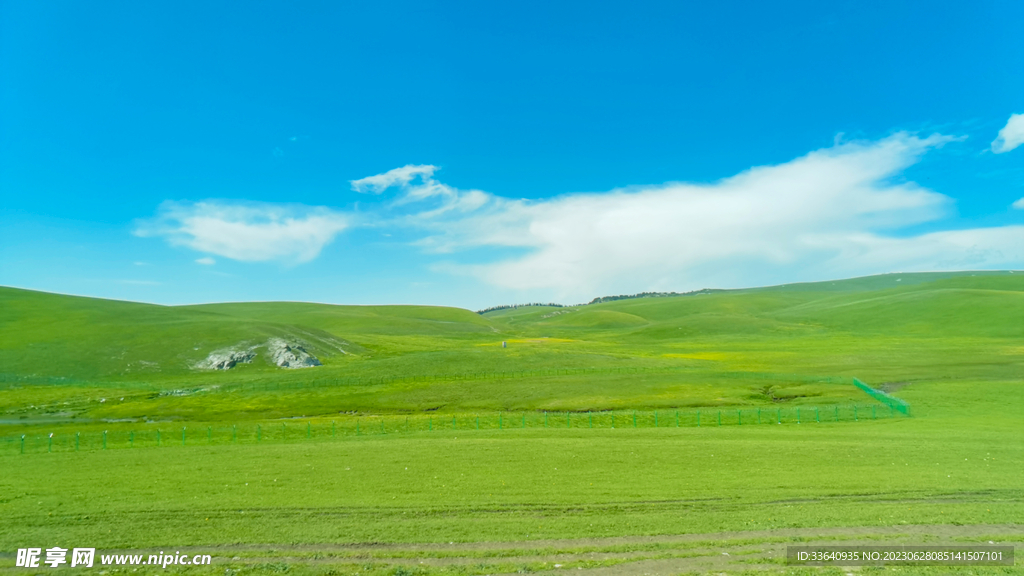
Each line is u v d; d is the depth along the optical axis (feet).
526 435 157.38
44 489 97.19
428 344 552.41
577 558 61.67
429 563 61.05
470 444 138.41
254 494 91.86
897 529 69.56
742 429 164.04
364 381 297.74
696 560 60.13
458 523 74.90
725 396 236.43
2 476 109.91
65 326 407.85
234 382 304.09
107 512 81.41
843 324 637.71
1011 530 68.74
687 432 157.28
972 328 501.56
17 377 309.83
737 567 57.98
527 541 67.51
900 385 249.96
